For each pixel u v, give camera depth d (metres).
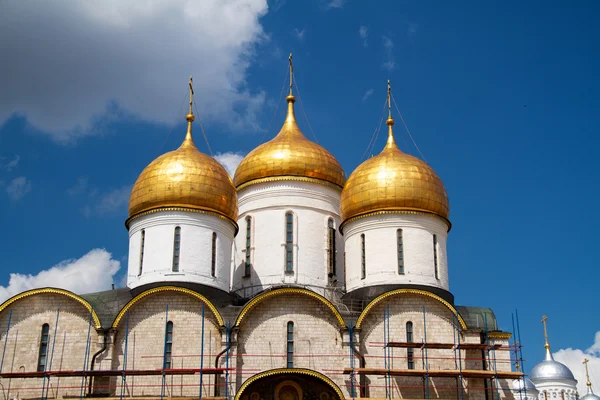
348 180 56.28
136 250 52.44
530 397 76.81
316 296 49.56
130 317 49.12
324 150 60.78
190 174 52.81
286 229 57.34
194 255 51.53
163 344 48.53
